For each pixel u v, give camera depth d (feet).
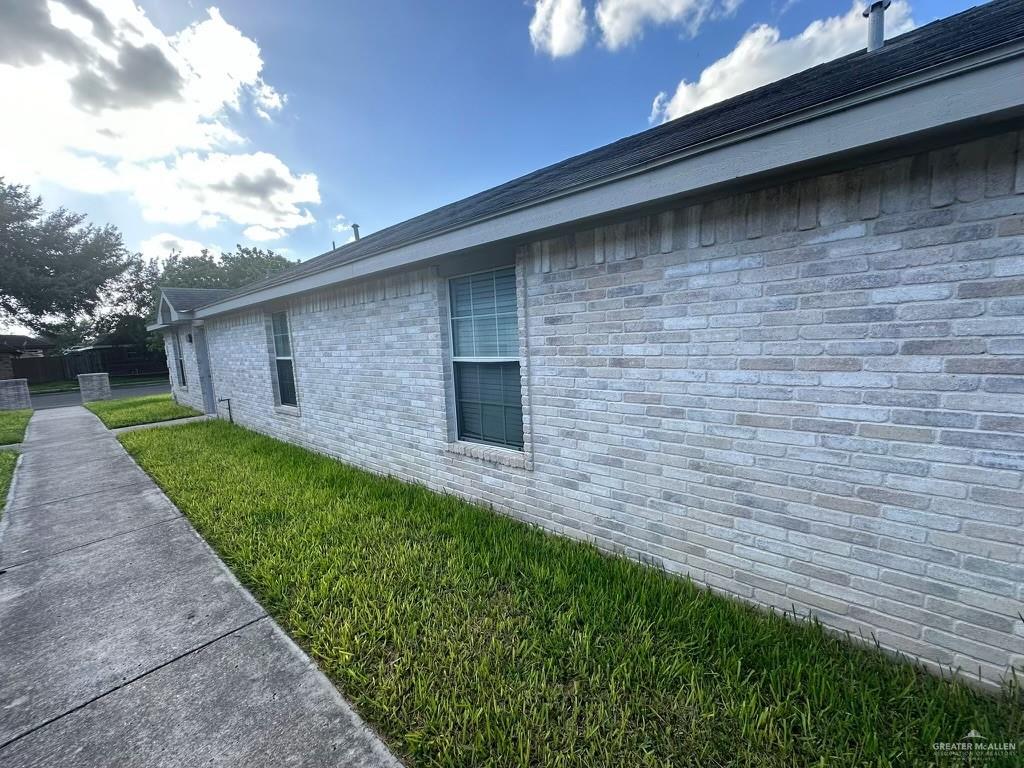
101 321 96.07
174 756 5.73
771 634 7.23
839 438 6.98
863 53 10.38
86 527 13.51
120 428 31.55
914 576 6.50
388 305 16.17
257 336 25.93
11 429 32.19
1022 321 5.40
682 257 8.46
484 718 5.95
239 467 18.94
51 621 8.80
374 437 17.84
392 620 8.13
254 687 6.89
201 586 9.98
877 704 5.81
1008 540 5.73
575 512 11.08
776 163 6.32
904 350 6.28
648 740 5.55
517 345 12.41
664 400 9.07
